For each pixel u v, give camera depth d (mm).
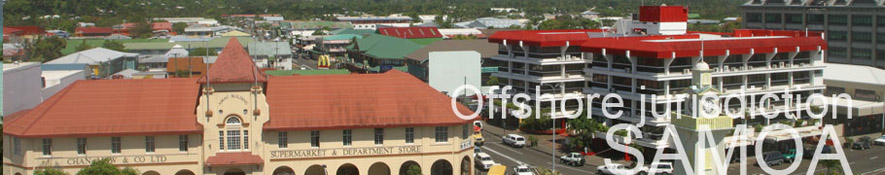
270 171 87625
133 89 89562
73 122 84875
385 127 89000
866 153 119938
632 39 119875
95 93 88688
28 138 83125
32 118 86188
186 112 87188
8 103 99375
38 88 109312
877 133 136375
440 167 96375
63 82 133125
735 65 117312
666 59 110250
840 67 147500
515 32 142375
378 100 91438
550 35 135250
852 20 181125
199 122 85438
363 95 91812
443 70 157750
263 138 86875
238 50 87938
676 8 137625
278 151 87562
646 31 139750
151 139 86062
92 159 84875
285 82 92438
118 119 85625
